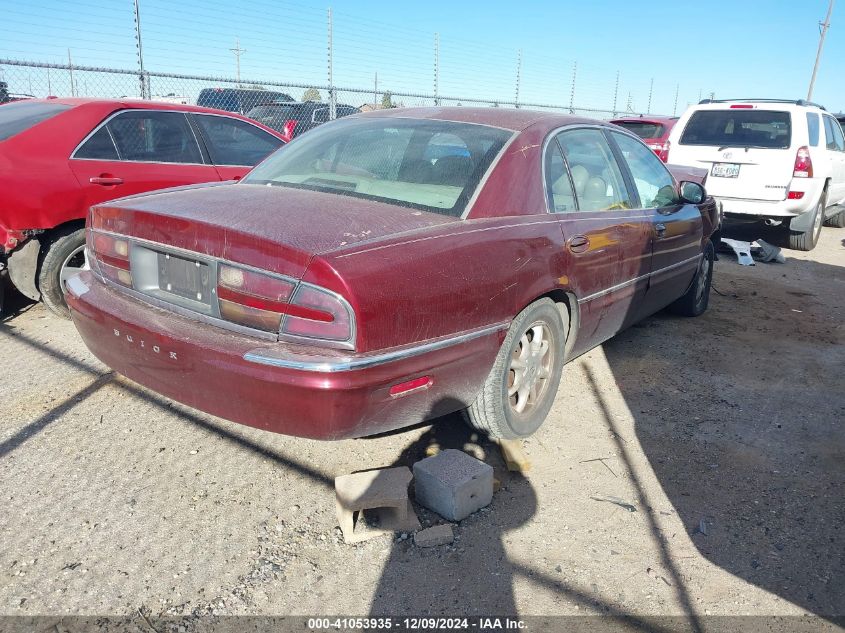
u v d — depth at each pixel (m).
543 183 3.24
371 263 2.34
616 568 2.48
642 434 3.50
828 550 2.62
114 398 3.61
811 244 9.20
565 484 3.01
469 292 2.63
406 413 2.56
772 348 4.93
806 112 8.58
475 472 2.77
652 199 4.35
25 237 4.35
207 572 2.37
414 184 3.00
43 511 2.66
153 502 2.75
